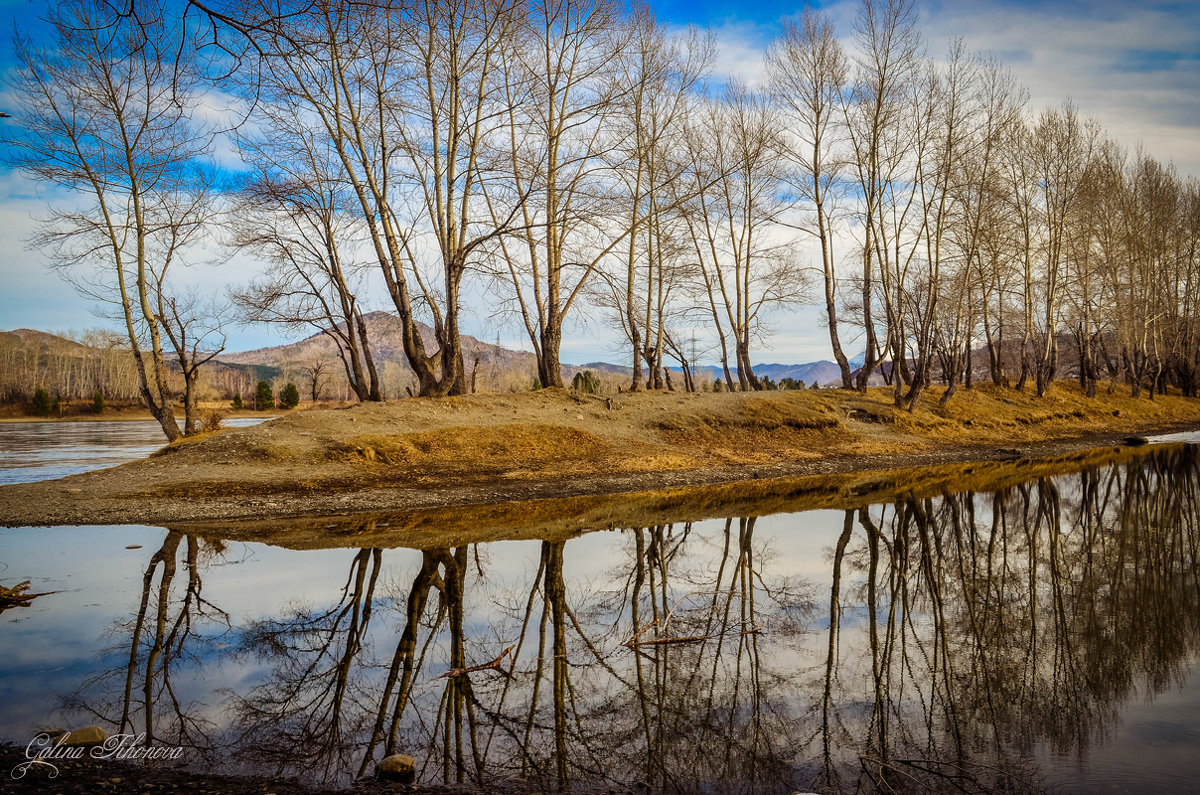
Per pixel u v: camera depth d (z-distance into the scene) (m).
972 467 27.69
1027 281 44.72
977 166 37.06
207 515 16.02
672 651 8.49
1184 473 25.34
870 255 36.66
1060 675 7.75
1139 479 23.94
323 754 5.75
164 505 16.62
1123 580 11.82
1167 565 12.87
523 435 24.48
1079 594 10.99
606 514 17.62
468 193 26.67
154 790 4.92
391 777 5.36
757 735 6.24
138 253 23.52
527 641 8.76
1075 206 44.19
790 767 5.65
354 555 13.06
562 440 24.95
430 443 22.56
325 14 6.07
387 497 18.45
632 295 33.41
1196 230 57.06
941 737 6.23
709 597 10.78
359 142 25.45
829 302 38.22
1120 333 54.84
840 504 19.27
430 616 9.68
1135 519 17.28
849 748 6.00
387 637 8.83
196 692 7.01
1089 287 47.81
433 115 26.33
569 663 8.05
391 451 21.56
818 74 35.53
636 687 7.37
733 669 7.91
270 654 8.14
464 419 25.22
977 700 7.06
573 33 27.77
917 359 39.81
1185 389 61.97
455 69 25.25
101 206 22.75
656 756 5.83
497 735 6.21
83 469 24.17
